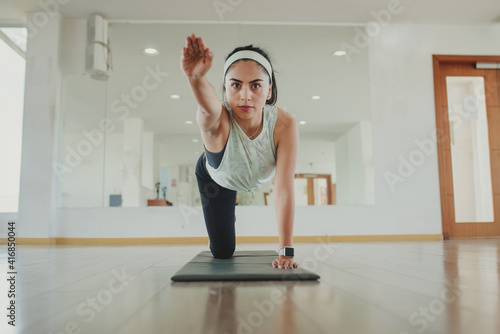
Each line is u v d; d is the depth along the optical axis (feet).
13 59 13.64
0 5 12.54
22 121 12.78
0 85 13.35
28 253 8.14
